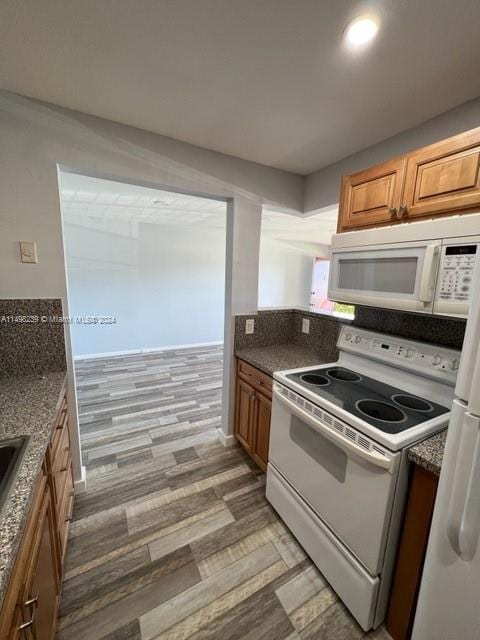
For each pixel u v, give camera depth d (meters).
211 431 2.69
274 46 1.07
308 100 1.41
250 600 1.29
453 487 0.76
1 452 0.96
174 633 1.17
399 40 1.02
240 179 2.08
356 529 1.18
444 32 0.98
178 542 1.56
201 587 1.34
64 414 1.54
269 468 1.79
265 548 1.54
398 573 1.12
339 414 1.24
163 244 5.15
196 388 3.72
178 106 1.48
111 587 1.32
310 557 1.46
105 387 3.69
